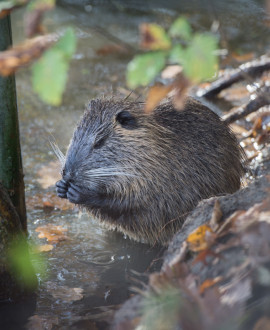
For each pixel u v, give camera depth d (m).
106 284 6.73
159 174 7.54
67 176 7.52
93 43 14.81
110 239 8.08
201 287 4.71
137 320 4.93
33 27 3.38
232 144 8.16
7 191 7.24
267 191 5.40
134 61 3.45
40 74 3.17
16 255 6.39
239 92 11.80
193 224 5.71
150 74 3.40
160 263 7.22
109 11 15.38
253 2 13.34
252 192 5.68
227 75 11.65
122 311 5.18
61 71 3.16
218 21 5.11
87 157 7.55
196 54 3.27
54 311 6.15
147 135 7.54
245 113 10.09
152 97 3.86
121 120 7.61
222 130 8.07
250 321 4.32
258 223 4.77
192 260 5.20
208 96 11.73
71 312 6.09
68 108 12.16
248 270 4.59
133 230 7.91
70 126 11.47
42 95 3.19
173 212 7.62
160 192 7.57
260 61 11.48
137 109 7.73
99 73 13.43
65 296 6.46
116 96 8.38
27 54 3.28
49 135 11.23
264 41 12.30
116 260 7.43
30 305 6.30
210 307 4.47
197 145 7.70
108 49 4.96
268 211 4.89
